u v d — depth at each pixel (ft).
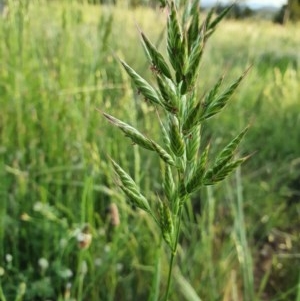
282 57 2.64
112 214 0.84
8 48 1.24
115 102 1.20
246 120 1.66
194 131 0.30
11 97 1.20
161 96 0.29
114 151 1.04
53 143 1.15
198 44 0.28
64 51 1.27
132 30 1.49
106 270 0.92
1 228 0.91
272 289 1.07
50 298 0.89
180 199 0.32
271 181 1.37
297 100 2.11
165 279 0.87
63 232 0.95
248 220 1.19
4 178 1.01
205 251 0.92
